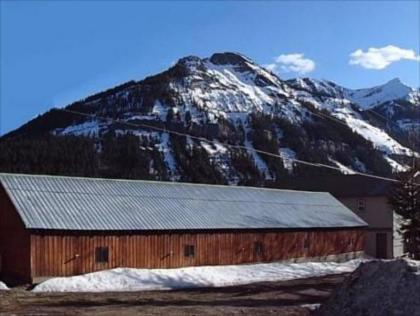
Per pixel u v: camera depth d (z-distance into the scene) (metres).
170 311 22.58
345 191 65.69
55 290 30.48
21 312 21.69
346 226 51.75
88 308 23.38
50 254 33.38
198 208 43.44
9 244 34.78
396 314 18.61
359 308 19.56
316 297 27.89
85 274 34.19
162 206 41.62
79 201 37.56
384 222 62.31
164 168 167.12
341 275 39.94
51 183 38.59
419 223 50.22
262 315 21.58
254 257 43.97
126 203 39.88
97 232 35.19
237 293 29.73
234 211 45.53
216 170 171.12
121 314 21.48
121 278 33.34
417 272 19.91
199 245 40.56
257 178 170.38
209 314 21.80
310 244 48.56
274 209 49.16
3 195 35.94
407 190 50.88
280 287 32.66
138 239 37.22
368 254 62.78
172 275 35.56
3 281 33.75
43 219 33.75
